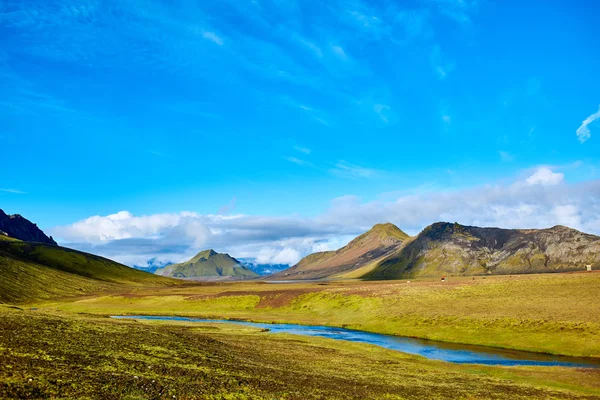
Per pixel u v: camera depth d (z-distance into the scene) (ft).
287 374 122.11
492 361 180.75
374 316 304.30
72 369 89.35
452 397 106.93
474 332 235.20
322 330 280.51
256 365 132.98
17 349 98.17
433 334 244.63
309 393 98.12
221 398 84.99
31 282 578.66
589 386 131.13
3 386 69.41
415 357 183.11
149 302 449.89
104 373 90.43
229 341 190.49
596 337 197.36
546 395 115.34
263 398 88.79
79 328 145.48
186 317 355.97
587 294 275.80
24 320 138.21
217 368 117.08
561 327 215.92
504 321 239.50
